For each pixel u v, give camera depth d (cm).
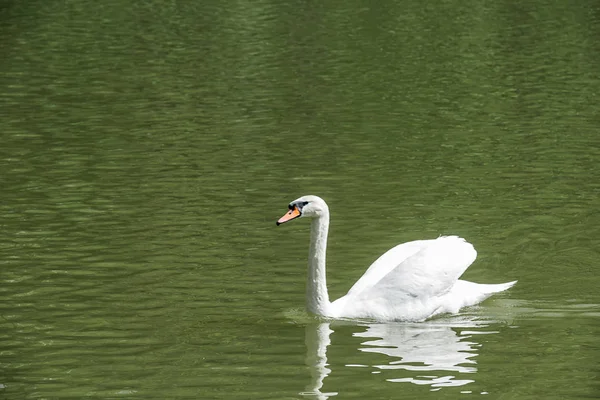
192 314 1338
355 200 1820
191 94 2727
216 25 3856
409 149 2167
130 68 3081
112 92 2761
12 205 1805
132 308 1356
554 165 2025
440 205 1786
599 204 1773
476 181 1928
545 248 1573
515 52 3238
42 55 3291
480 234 1638
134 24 3891
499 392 1100
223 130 2348
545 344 1238
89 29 3781
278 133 2316
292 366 1178
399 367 1171
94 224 1698
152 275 1473
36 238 1630
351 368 1171
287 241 1623
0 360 1195
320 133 2309
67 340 1255
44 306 1362
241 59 3203
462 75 2920
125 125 2403
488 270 1493
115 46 3444
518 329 1289
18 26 3847
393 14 4050
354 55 3241
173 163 2073
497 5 4228
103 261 1528
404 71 2988
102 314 1336
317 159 2094
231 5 4344
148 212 1762
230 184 1923
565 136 2250
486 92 2703
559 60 3097
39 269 1496
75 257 1546
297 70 3025
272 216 1742
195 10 4222
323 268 1334
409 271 1348
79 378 1146
